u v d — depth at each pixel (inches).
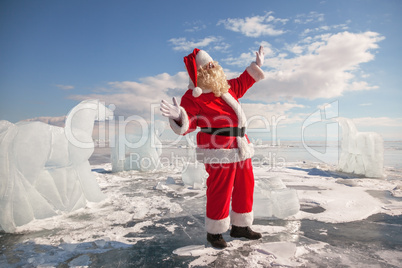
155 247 83.0
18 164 103.8
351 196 146.8
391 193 153.8
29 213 105.6
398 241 85.0
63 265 71.3
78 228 101.7
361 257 73.2
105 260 74.0
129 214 119.3
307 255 74.6
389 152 545.3
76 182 127.6
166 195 159.0
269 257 73.4
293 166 294.0
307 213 116.0
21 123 109.0
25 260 74.6
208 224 79.4
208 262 71.4
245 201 84.4
